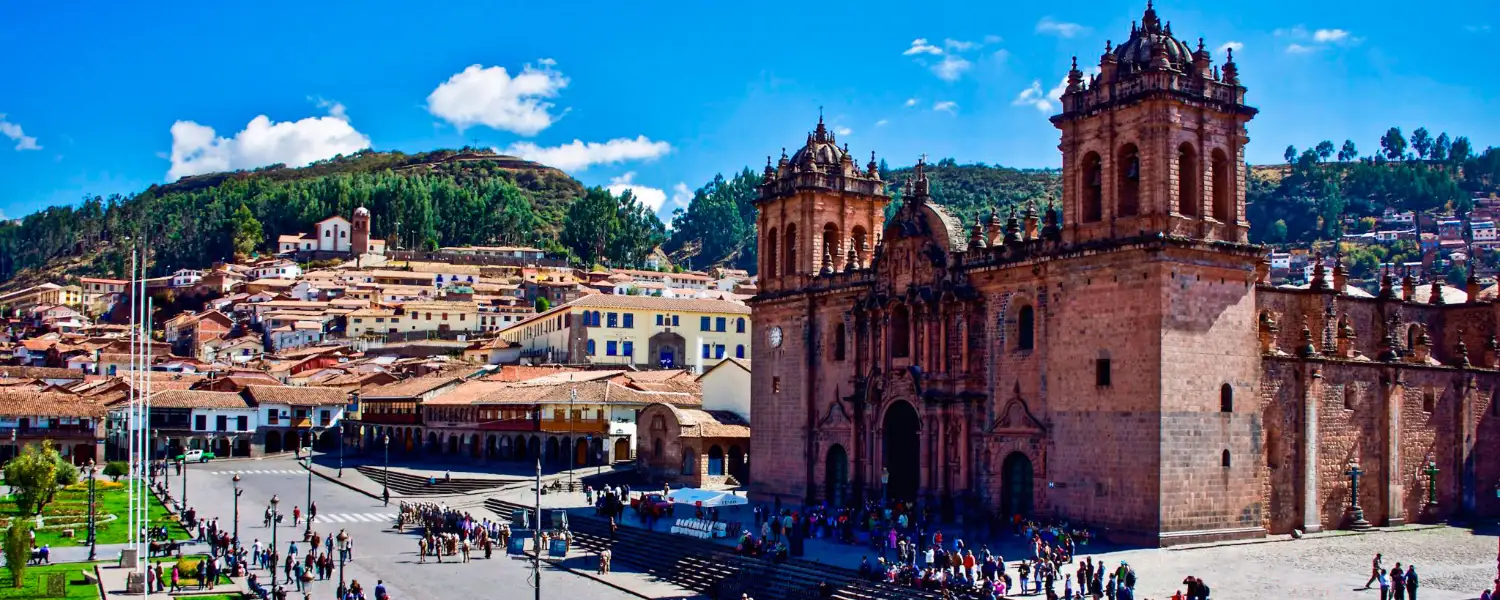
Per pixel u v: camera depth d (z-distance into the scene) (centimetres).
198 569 7788
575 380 15138
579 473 13050
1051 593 6066
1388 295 9862
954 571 6775
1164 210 7556
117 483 13850
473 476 13462
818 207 10581
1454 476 9356
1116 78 7894
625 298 19638
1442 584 6638
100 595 7350
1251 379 7919
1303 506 8169
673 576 8075
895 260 9356
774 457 10662
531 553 8725
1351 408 8631
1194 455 7581
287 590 7694
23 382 19788
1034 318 8325
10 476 10738
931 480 8788
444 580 8062
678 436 12319
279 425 17912
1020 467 8450
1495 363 9775
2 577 7881
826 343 10181
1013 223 8594
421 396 17175
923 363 8894
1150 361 7494
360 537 10056
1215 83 7881
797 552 7819
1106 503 7725
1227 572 6812
